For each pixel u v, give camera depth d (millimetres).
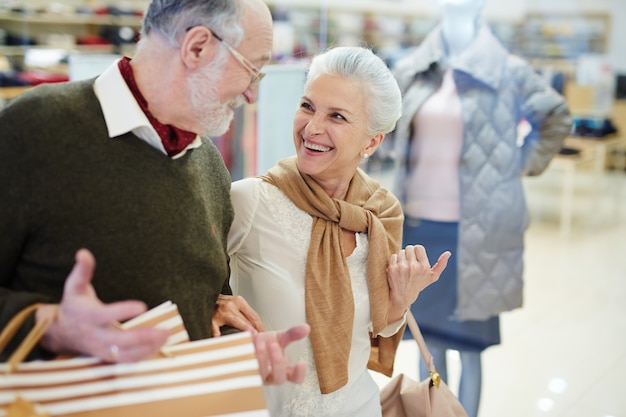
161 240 1022
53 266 965
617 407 2840
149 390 858
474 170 2441
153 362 875
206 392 872
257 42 1030
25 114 950
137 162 1008
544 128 2576
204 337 1107
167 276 1034
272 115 2721
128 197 993
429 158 2482
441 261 1357
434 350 2580
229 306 1182
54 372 838
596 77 5039
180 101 1017
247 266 1300
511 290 2580
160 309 957
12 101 987
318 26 5090
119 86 1003
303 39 5027
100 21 5699
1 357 860
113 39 5719
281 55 4309
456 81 2447
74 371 845
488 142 2441
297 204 1292
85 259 800
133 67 1024
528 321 3668
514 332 3537
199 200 1097
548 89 2592
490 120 2439
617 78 5094
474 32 2490
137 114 998
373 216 1333
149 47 1014
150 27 1009
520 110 2580
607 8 5102
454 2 2439
